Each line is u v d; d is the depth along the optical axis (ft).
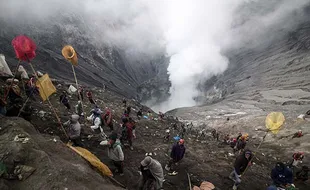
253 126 117.29
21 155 18.89
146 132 58.29
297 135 84.74
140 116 80.18
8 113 29.27
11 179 17.48
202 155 48.16
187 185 32.01
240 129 118.11
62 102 52.49
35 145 20.66
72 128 29.76
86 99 76.64
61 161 20.75
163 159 39.14
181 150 32.94
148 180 22.99
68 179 18.17
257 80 322.96
